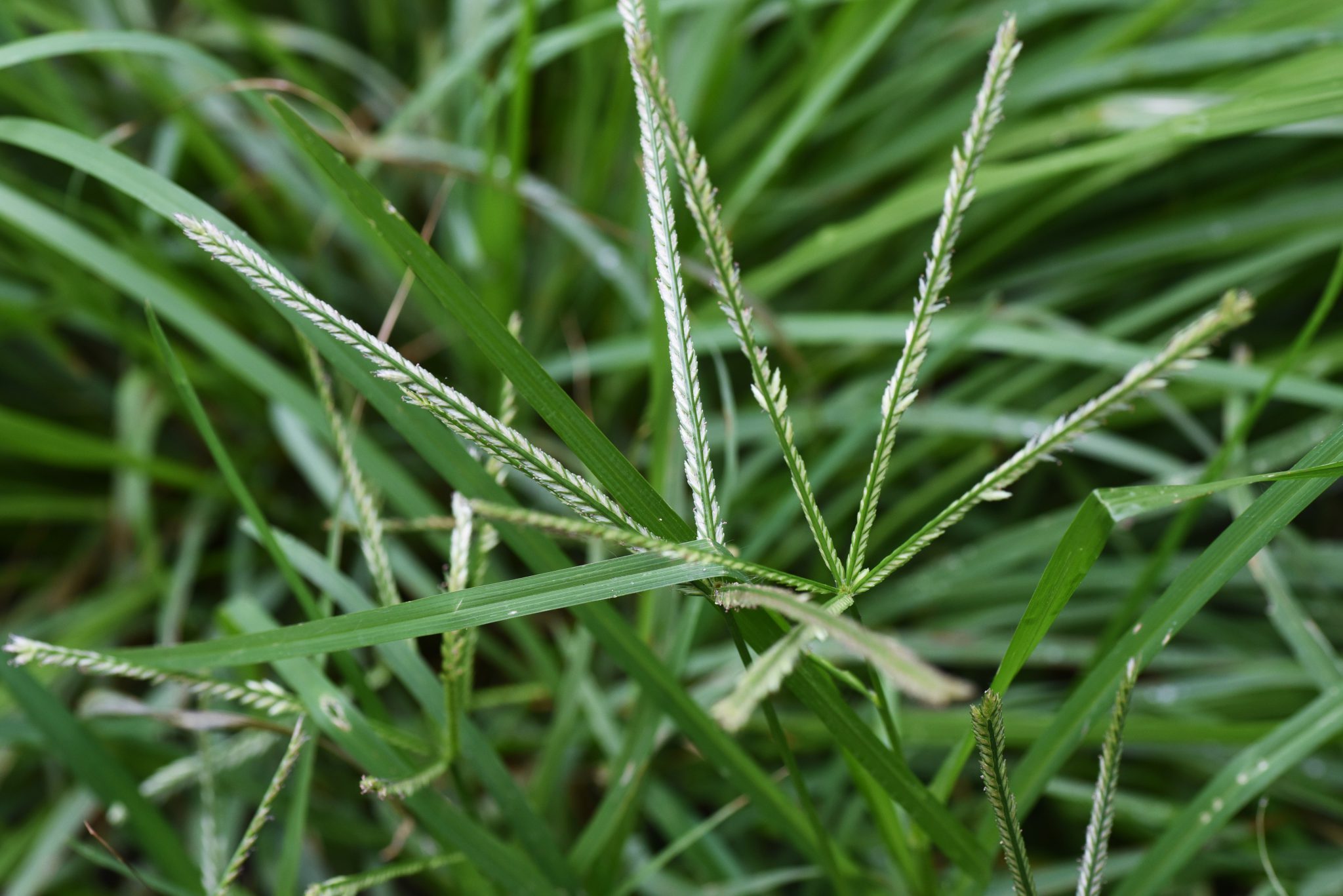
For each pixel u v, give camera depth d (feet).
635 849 2.43
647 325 2.93
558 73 3.48
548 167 3.53
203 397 3.20
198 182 3.36
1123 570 2.79
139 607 2.95
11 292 2.99
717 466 3.05
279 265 1.56
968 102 3.14
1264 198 2.97
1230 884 2.73
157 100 3.07
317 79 3.28
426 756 1.77
